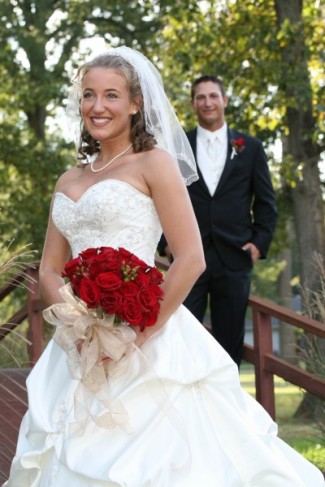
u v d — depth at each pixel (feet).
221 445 12.25
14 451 17.13
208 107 21.03
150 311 11.48
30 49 61.93
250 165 21.11
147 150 12.52
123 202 12.09
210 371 12.21
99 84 12.35
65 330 11.75
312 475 13.01
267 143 52.65
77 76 13.71
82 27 69.31
